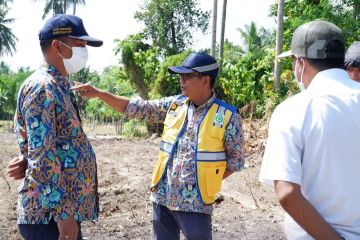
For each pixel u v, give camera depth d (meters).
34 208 2.56
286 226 2.05
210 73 3.26
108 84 32.75
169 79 18.05
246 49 22.80
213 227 5.51
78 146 2.66
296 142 1.85
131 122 19.78
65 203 2.56
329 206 1.87
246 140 11.84
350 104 1.86
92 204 2.73
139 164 10.77
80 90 3.39
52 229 2.64
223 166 3.28
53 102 2.52
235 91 15.80
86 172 2.67
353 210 1.86
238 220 5.80
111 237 5.19
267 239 5.09
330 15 14.02
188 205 3.21
